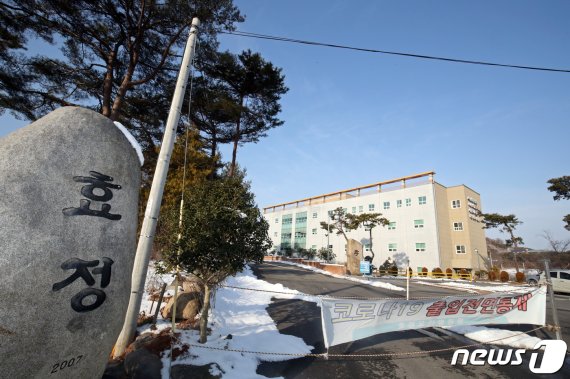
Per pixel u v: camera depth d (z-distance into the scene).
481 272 31.59
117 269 3.31
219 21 13.92
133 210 3.71
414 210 37.38
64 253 2.93
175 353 5.12
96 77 15.52
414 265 35.81
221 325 7.26
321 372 5.28
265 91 21.84
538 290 6.82
